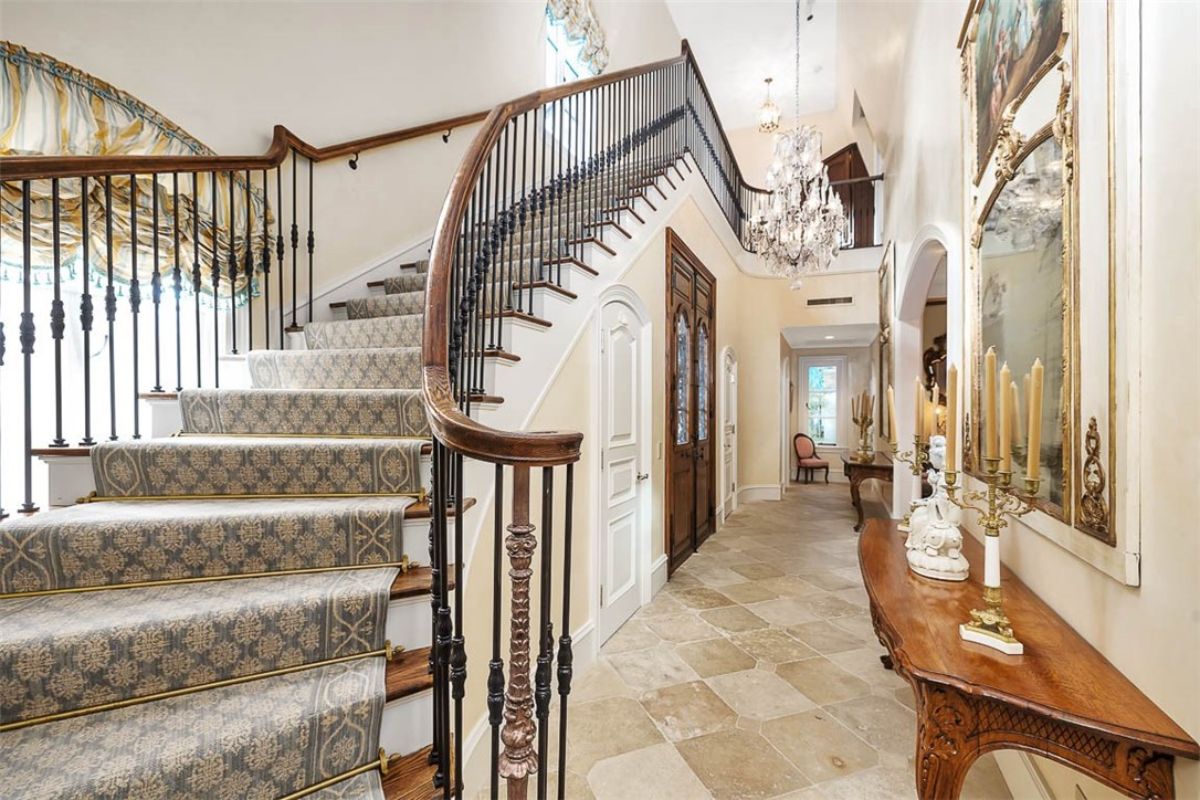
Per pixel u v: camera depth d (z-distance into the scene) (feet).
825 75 25.43
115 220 6.59
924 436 6.81
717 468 18.48
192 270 7.46
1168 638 3.02
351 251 10.23
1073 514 3.99
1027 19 4.80
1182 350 2.86
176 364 7.25
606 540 9.55
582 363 8.65
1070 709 3.20
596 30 18.10
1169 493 2.99
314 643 4.36
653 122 12.96
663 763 6.23
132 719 3.69
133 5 7.02
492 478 6.32
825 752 6.41
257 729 3.59
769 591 12.14
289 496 5.74
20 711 3.67
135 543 4.66
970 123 6.48
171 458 5.59
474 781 5.80
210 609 4.15
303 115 9.27
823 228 14.38
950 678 3.62
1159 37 2.99
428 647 4.77
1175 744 2.85
